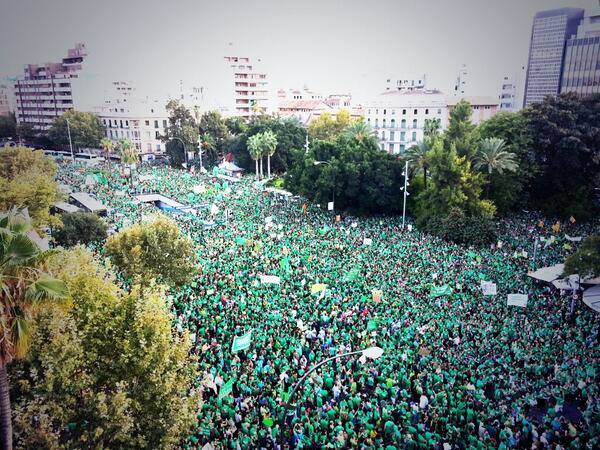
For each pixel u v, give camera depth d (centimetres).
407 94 11175
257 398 2348
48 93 16425
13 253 1410
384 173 6375
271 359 2673
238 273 3897
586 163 6569
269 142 9125
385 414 2191
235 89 17538
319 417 2208
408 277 3862
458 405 2261
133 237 3384
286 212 6431
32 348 1722
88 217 4906
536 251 4512
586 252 3247
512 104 16062
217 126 11306
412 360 2669
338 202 6675
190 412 1955
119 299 2047
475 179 5659
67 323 1812
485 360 2675
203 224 5616
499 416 2238
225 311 3225
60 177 8569
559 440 2117
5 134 14525
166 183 8325
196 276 3834
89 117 13075
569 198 6412
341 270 4012
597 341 2902
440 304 3388
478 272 4009
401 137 11131
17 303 1430
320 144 6900
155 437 1872
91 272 2125
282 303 3350
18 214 1673
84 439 1691
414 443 2019
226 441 2033
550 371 2595
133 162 8925
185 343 2067
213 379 2444
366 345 2756
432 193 5747
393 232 5459
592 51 12531
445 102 10812
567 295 3672
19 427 1689
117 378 1895
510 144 6512
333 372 2556
